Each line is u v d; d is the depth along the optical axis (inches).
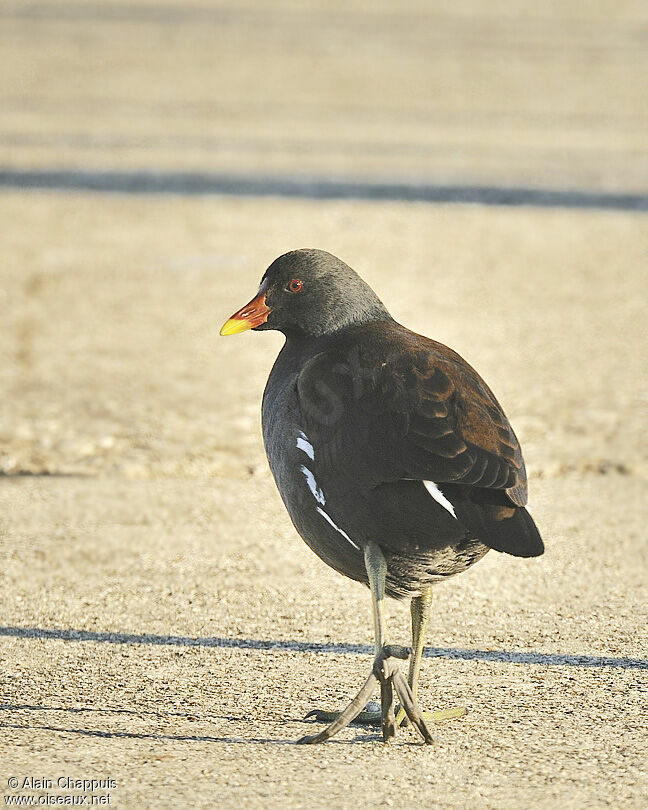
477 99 1456.7
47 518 433.4
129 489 465.7
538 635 343.9
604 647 335.6
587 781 260.8
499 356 637.3
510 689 309.3
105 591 371.9
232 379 601.3
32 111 1320.1
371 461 265.4
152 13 2255.2
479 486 253.6
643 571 392.8
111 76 1561.3
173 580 381.7
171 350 644.7
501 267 818.8
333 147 1168.8
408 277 786.2
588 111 1389.0
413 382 270.7
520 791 256.4
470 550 270.7
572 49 1894.7
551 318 709.3
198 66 1660.9
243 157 1125.7
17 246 848.9
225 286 764.6
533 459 501.7
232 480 479.8
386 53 1819.6
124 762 267.0
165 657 327.3
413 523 263.7
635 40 2021.4
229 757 270.4
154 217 935.0
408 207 971.3
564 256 849.5
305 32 2038.6
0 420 532.4
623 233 911.7
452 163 1114.1
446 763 269.1
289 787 256.8
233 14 2271.2
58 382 587.5
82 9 2290.8
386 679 268.8
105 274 787.4
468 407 266.4
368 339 290.0
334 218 935.7
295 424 286.7
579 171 1092.5
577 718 292.2
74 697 301.9
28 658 325.1
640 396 581.6
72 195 994.7
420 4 2551.7
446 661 326.6
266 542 415.8
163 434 524.1
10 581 378.0
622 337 677.9
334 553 285.6
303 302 314.3
